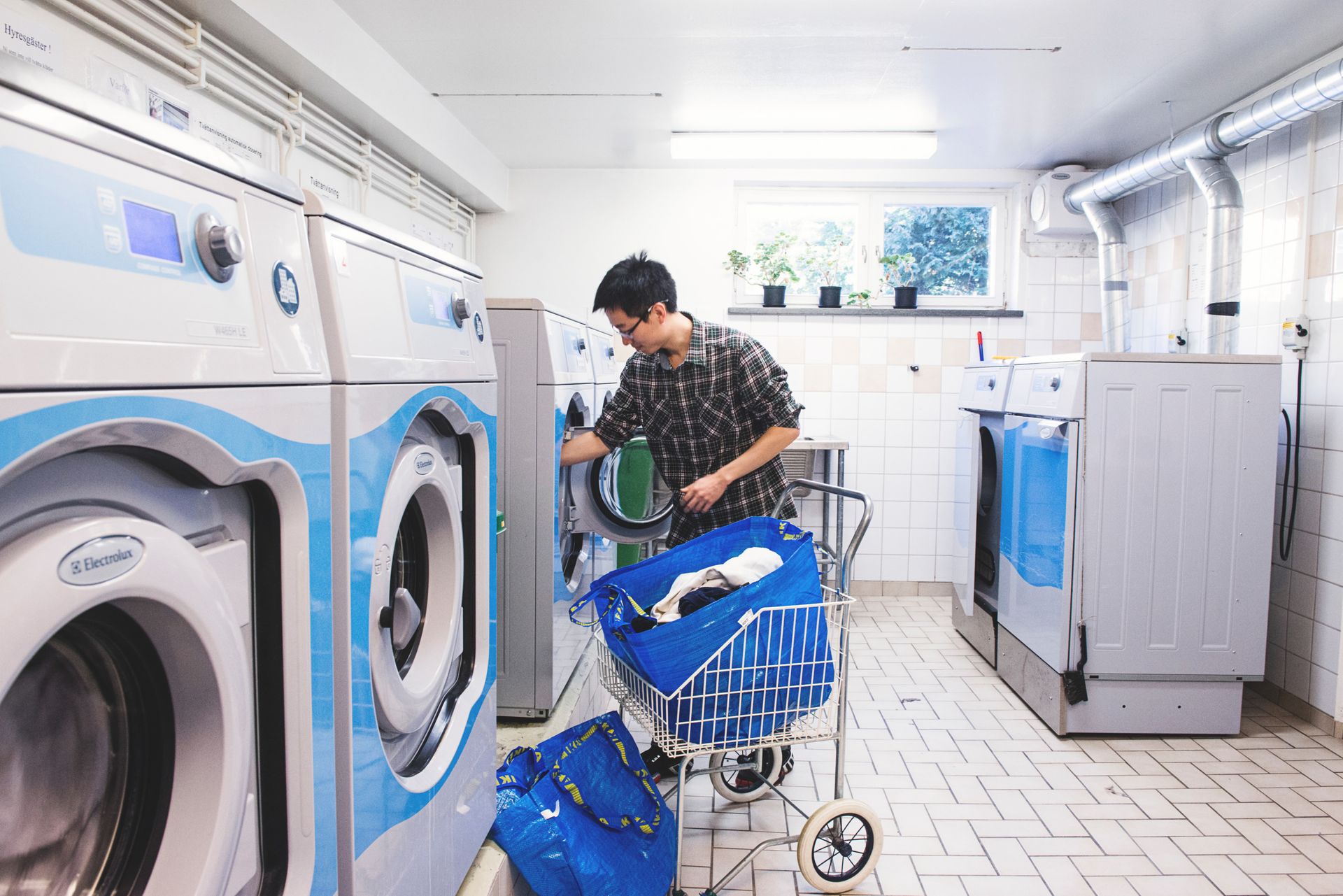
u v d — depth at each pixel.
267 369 0.79
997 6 2.36
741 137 3.50
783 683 1.55
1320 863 1.88
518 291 4.05
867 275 4.22
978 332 4.02
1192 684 2.53
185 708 0.70
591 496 2.32
